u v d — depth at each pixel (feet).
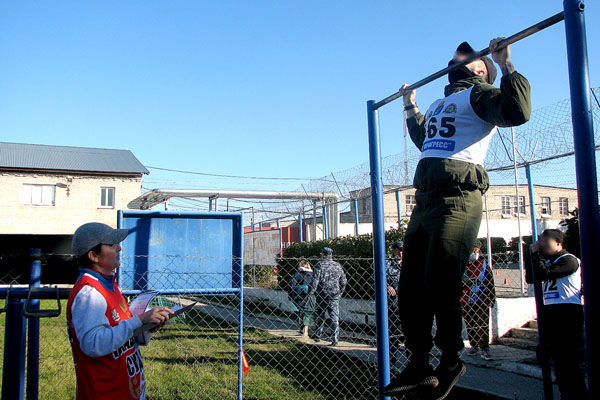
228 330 31.17
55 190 80.94
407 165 32.35
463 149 7.76
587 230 5.97
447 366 7.63
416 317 8.20
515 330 25.57
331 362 22.75
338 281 26.27
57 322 32.24
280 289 39.99
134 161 89.35
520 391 17.48
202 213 16.11
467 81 8.33
